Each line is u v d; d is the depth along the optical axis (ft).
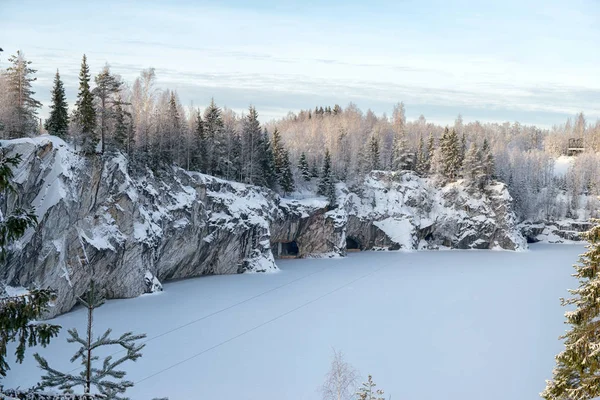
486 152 524.11
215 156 367.04
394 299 263.70
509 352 183.42
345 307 245.45
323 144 581.53
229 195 342.85
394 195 497.87
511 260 415.23
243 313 229.25
